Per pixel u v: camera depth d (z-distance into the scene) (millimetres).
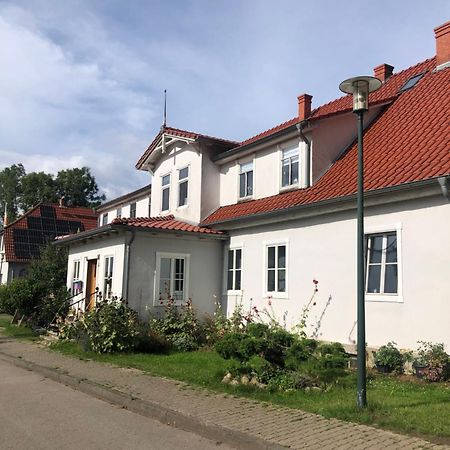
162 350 13227
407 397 7492
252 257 15086
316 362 8938
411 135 12375
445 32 15008
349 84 7176
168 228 15547
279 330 9734
